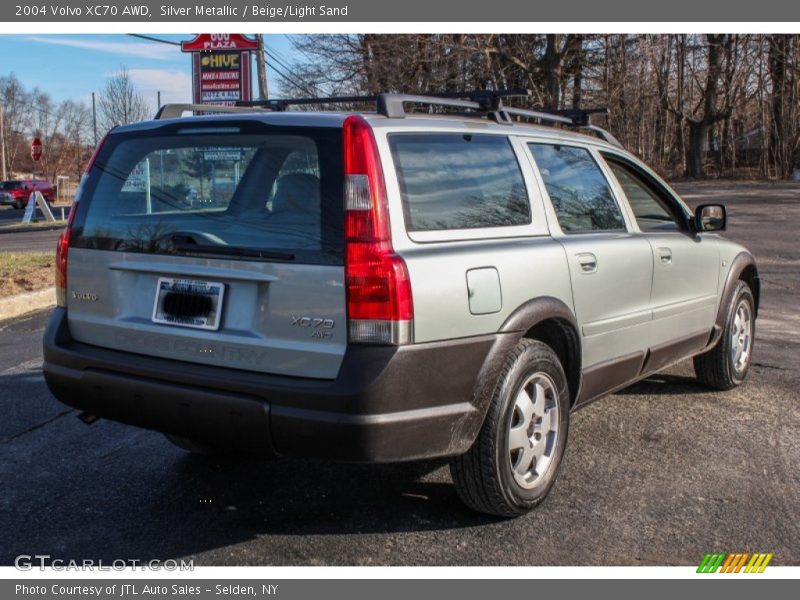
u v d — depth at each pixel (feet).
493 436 11.75
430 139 11.90
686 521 12.57
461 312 11.19
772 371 21.62
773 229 62.95
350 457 10.41
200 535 12.29
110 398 12.09
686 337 17.46
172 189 12.16
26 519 12.84
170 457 15.58
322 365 10.63
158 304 11.97
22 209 161.27
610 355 14.85
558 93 93.81
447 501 13.39
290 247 10.88
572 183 14.71
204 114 14.30
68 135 300.81
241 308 11.30
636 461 15.07
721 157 176.76
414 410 10.71
